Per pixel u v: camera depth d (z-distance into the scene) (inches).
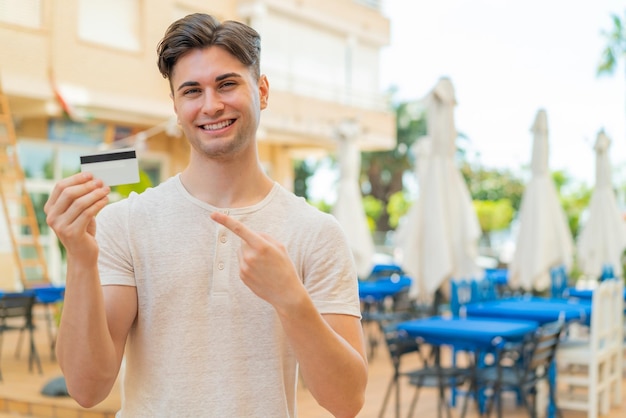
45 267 429.7
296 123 656.4
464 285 289.7
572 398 261.0
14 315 298.4
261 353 62.2
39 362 299.6
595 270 412.5
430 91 289.7
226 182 64.7
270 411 61.9
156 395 62.4
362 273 394.6
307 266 64.3
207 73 61.5
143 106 502.6
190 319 62.4
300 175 1328.7
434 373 212.8
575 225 751.7
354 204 402.6
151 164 591.2
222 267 62.7
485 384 219.0
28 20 423.2
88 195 54.6
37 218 518.3
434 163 287.7
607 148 417.1
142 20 504.4
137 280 63.4
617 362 267.0
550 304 277.6
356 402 60.0
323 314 63.2
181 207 64.3
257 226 64.2
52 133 516.4
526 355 227.1
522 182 1074.7
